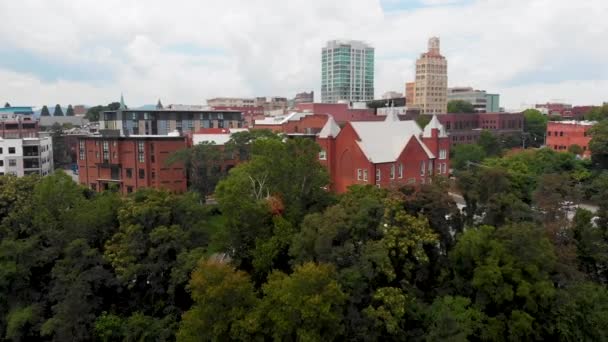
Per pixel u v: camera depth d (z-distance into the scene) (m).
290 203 58.88
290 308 38.75
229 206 53.31
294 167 59.44
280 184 59.81
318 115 139.75
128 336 48.34
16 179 64.75
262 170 60.03
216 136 110.88
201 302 41.38
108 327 49.41
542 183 61.41
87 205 57.50
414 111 195.75
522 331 43.72
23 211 58.31
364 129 87.50
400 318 42.09
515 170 97.31
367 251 43.12
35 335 52.75
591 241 53.41
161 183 97.31
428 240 45.62
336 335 39.91
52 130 193.50
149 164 97.69
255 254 51.47
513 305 45.84
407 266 45.28
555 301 45.69
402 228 46.00
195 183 92.38
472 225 55.03
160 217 54.34
